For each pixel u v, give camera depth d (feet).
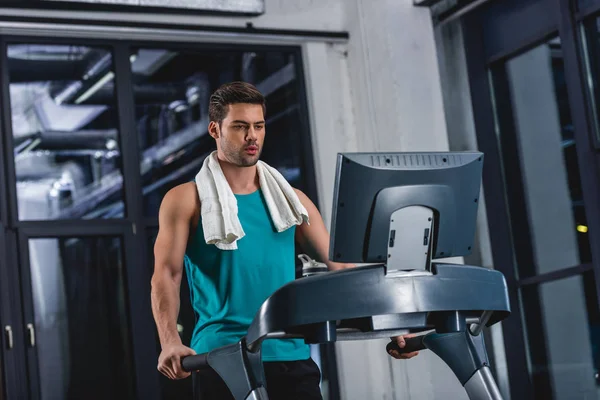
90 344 18.72
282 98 21.66
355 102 21.90
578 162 18.29
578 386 18.72
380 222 6.79
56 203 19.04
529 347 19.89
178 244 8.48
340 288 6.56
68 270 18.86
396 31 20.88
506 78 20.49
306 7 21.77
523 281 19.98
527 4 19.57
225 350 7.25
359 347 20.85
